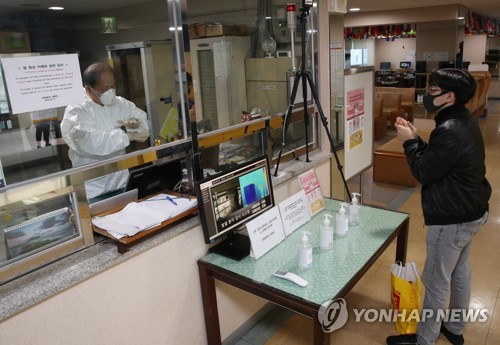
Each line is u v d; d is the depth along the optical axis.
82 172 1.56
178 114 1.93
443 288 1.93
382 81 10.51
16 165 1.68
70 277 1.42
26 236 1.50
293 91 2.39
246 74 2.83
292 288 1.61
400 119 2.03
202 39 2.58
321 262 1.80
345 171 3.10
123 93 2.21
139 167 1.93
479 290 2.62
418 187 4.70
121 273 1.60
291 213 2.11
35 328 1.36
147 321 1.73
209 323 1.97
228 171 1.83
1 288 1.36
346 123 3.00
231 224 1.85
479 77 8.13
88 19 2.05
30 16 1.83
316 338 1.54
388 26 8.50
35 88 1.44
